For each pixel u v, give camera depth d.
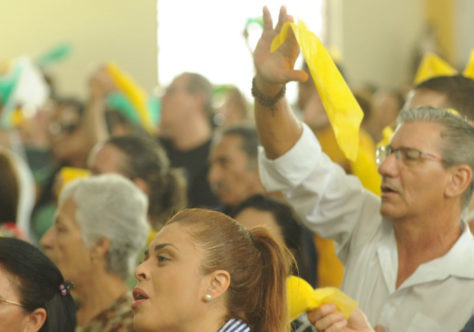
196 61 17.84
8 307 3.80
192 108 8.95
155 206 5.93
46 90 12.43
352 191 4.34
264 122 4.18
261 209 4.69
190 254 3.26
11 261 3.84
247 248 3.35
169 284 3.24
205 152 8.92
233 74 17.89
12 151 10.82
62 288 3.97
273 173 4.32
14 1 16.78
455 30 20.44
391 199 4.01
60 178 7.65
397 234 4.15
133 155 5.94
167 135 9.07
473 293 3.94
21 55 16.80
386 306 4.04
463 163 3.96
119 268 4.77
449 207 4.01
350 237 4.37
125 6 17.41
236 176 6.45
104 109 9.23
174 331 3.25
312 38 3.76
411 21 20.19
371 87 10.87
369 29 19.77
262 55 4.00
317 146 4.30
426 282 3.98
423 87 4.53
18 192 6.37
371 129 8.20
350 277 4.23
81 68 17.12
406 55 20.08
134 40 17.44
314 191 4.29
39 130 11.30
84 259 4.76
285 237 4.65
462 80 4.51
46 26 16.95
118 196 4.82
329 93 3.69
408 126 4.02
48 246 4.84
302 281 3.56
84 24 17.16
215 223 3.35
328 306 3.55
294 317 3.56
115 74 9.35
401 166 3.99
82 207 4.78
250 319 3.32
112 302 4.74
